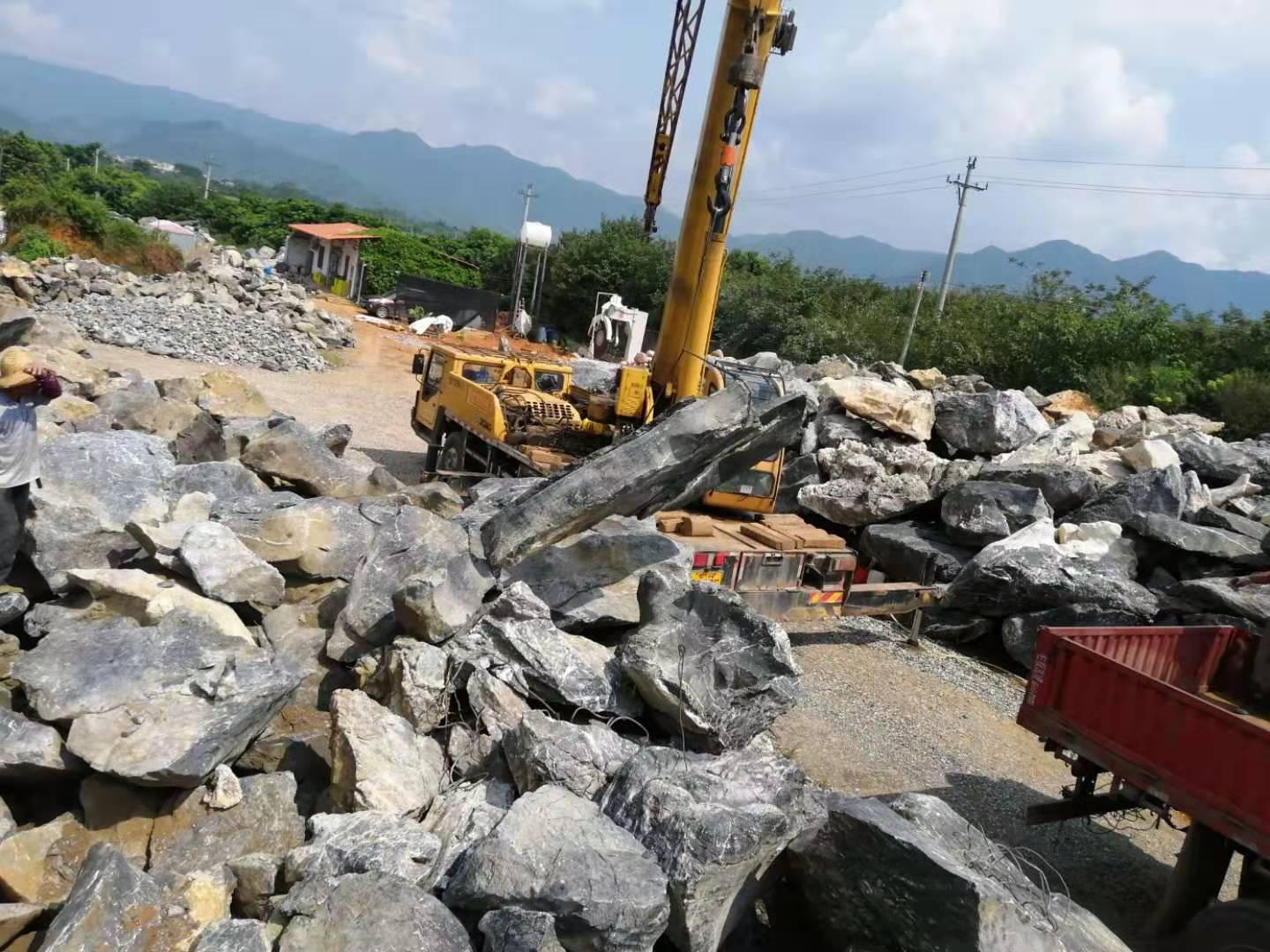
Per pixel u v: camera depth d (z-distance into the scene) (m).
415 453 16.80
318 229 45.50
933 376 17.81
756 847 4.45
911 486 12.14
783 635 5.85
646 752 5.07
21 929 4.05
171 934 3.93
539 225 39.50
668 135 10.33
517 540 6.33
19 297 22.97
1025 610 10.29
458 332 36.84
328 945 3.74
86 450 7.03
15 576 6.36
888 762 7.54
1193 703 5.02
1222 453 12.82
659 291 39.38
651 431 6.51
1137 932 5.78
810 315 31.92
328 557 6.93
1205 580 9.89
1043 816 5.74
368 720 5.18
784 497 12.98
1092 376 22.48
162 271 34.72
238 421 10.67
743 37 8.79
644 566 7.30
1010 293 30.70
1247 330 22.25
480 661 5.80
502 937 3.82
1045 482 11.85
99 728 4.62
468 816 4.81
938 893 4.24
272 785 4.90
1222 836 5.06
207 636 5.34
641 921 4.00
